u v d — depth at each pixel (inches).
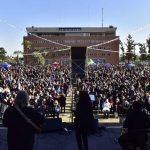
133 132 363.9
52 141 493.0
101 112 1259.2
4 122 279.7
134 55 5369.1
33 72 2322.8
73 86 1368.1
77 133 392.8
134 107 371.6
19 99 281.0
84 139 391.9
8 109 281.0
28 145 277.3
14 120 276.4
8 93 1278.3
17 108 278.8
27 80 1893.5
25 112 278.1
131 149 366.9
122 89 1451.8
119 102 1208.8
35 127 279.0
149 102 1093.1
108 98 1255.5
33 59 5777.6
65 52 5772.6
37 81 1812.3
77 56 1076.5
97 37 6333.7
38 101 1201.4
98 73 2225.6
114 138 512.7
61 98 1321.4
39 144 474.9
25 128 277.0
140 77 2047.2
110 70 2507.4
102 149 457.1
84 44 6378.0
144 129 366.0
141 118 366.0
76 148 458.9
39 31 6461.6
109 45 6141.7
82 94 393.7
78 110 390.0
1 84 1643.7
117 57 6082.7
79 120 388.8
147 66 3287.4
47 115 1190.3
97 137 521.0
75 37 6427.2
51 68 2780.5
